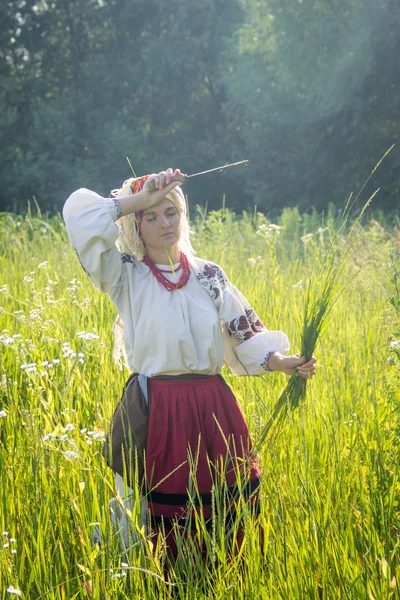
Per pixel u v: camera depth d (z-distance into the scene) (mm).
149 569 3049
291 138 23703
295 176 23797
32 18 30906
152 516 3434
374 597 2869
